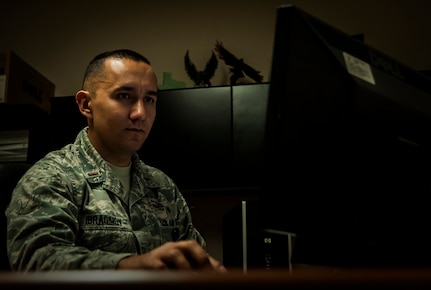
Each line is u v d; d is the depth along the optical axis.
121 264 0.83
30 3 3.09
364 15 2.72
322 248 0.79
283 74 0.74
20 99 2.51
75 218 1.25
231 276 0.40
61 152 1.43
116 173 1.50
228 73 2.71
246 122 2.25
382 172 0.79
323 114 0.76
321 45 0.76
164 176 1.63
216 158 2.24
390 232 0.80
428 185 0.84
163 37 2.90
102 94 1.44
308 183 0.76
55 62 2.98
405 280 0.39
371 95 0.77
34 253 1.00
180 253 0.73
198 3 2.91
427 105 0.87
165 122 2.31
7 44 3.05
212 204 2.55
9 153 2.40
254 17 2.82
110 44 2.95
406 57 2.63
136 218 1.40
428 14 2.66
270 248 1.84
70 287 0.39
